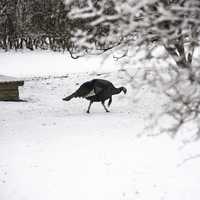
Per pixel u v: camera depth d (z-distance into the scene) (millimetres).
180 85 13336
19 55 136750
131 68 72562
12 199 25234
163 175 26297
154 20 12898
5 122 43594
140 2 12500
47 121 43250
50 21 70938
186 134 32875
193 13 12891
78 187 25781
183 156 29094
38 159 30953
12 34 149625
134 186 25219
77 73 89938
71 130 38688
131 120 41344
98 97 46656
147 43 14547
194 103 13500
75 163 29578
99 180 26484
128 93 60469
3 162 30828
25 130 39594
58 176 27641
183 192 23922
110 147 32438
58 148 33219
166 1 15242
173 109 13336
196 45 14570
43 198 24891
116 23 13398
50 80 79250
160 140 32844
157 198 23547
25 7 134500
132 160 29203
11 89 58500
